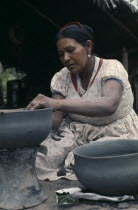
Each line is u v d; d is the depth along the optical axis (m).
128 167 1.62
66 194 1.71
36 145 1.77
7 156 1.72
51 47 5.35
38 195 1.80
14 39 5.42
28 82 5.50
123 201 1.69
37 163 2.10
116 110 2.21
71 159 2.15
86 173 1.68
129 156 1.62
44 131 1.71
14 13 5.36
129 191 1.67
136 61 5.44
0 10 5.37
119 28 4.28
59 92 2.35
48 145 2.18
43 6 4.52
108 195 1.70
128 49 5.02
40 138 1.72
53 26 5.03
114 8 3.76
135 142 1.91
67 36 2.02
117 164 1.62
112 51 5.08
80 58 2.06
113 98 1.98
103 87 2.12
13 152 1.72
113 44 4.83
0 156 1.73
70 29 2.03
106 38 4.63
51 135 2.28
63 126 2.39
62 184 2.01
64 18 4.52
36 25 5.27
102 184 1.64
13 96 4.83
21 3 5.12
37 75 5.57
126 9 3.79
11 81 4.86
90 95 2.22
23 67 5.58
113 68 2.12
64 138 2.24
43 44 5.39
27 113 1.61
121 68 2.17
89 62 2.19
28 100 5.16
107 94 2.00
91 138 2.31
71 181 2.05
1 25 5.50
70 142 2.24
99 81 2.19
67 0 4.03
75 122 2.37
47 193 1.89
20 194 1.75
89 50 2.12
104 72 2.17
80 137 2.32
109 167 1.62
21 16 5.34
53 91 2.39
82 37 2.05
